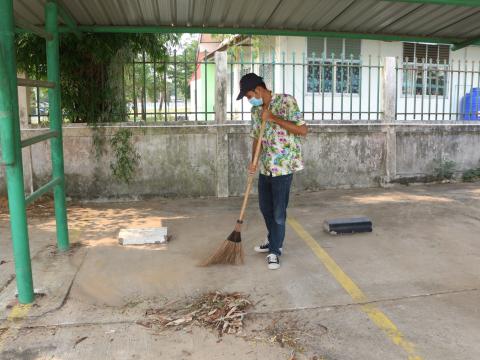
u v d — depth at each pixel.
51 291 3.73
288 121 4.02
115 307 3.50
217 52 6.97
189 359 2.83
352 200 6.94
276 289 3.79
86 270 4.20
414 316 3.32
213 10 5.10
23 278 3.48
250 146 7.25
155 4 4.86
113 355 2.87
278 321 3.27
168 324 3.23
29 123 6.77
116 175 6.97
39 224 5.75
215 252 4.43
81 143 6.86
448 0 3.96
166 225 5.71
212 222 5.83
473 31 6.07
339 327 3.18
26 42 6.30
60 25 5.36
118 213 6.32
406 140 7.92
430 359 2.79
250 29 5.77
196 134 7.09
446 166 8.19
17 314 3.36
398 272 4.13
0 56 3.12
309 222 5.77
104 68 6.80
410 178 8.03
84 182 6.94
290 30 5.84
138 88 7.13
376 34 6.11
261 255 4.59
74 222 5.85
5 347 2.96
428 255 4.56
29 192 6.86
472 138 8.30
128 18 5.30
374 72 11.14
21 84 3.57
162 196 7.14
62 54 6.59
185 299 3.62
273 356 2.85
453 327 3.15
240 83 4.05
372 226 5.56
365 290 3.76
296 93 10.42
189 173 7.16
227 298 3.60
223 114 7.10
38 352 2.90
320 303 3.54
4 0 3.17
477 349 2.89
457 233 5.26
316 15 5.32
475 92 9.45
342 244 4.91
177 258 4.52
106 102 6.88
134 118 6.99
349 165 7.71
